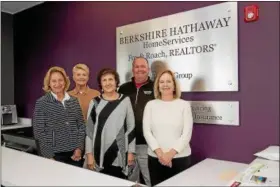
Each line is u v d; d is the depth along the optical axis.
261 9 1.72
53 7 3.20
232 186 1.17
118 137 1.88
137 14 2.38
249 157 1.77
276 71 1.66
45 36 3.32
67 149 2.04
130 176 2.03
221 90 1.87
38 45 3.42
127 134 1.92
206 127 1.96
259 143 1.73
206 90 1.93
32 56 3.51
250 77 1.76
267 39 1.70
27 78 3.60
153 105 1.82
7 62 3.72
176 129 1.72
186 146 1.75
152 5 2.27
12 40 3.79
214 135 1.92
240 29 1.80
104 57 2.66
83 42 2.86
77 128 2.11
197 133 2.00
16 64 3.77
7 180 1.22
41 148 2.03
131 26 2.39
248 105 1.77
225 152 1.87
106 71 2.00
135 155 2.09
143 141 2.15
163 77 1.82
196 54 1.98
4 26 3.68
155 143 1.71
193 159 2.01
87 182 1.20
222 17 1.86
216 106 1.90
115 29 2.55
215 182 1.37
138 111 2.18
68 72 3.04
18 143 2.76
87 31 2.82
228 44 1.83
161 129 1.73
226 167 1.67
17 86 3.76
